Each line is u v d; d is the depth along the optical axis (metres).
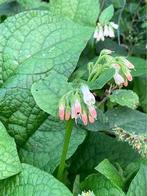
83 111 0.18
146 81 0.30
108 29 0.28
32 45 0.23
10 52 0.23
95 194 0.21
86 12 0.28
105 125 0.24
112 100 0.24
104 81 0.18
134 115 0.25
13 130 0.23
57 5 0.28
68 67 0.23
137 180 0.20
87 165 0.25
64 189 0.18
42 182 0.19
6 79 0.23
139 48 0.34
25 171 0.19
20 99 0.23
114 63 0.21
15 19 0.24
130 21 0.37
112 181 0.20
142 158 0.24
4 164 0.19
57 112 0.19
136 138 0.22
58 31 0.24
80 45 0.23
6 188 0.20
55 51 0.23
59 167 0.22
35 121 0.23
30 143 0.23
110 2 0.34
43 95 0.19
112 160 0.25
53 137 0.23
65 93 0.19
